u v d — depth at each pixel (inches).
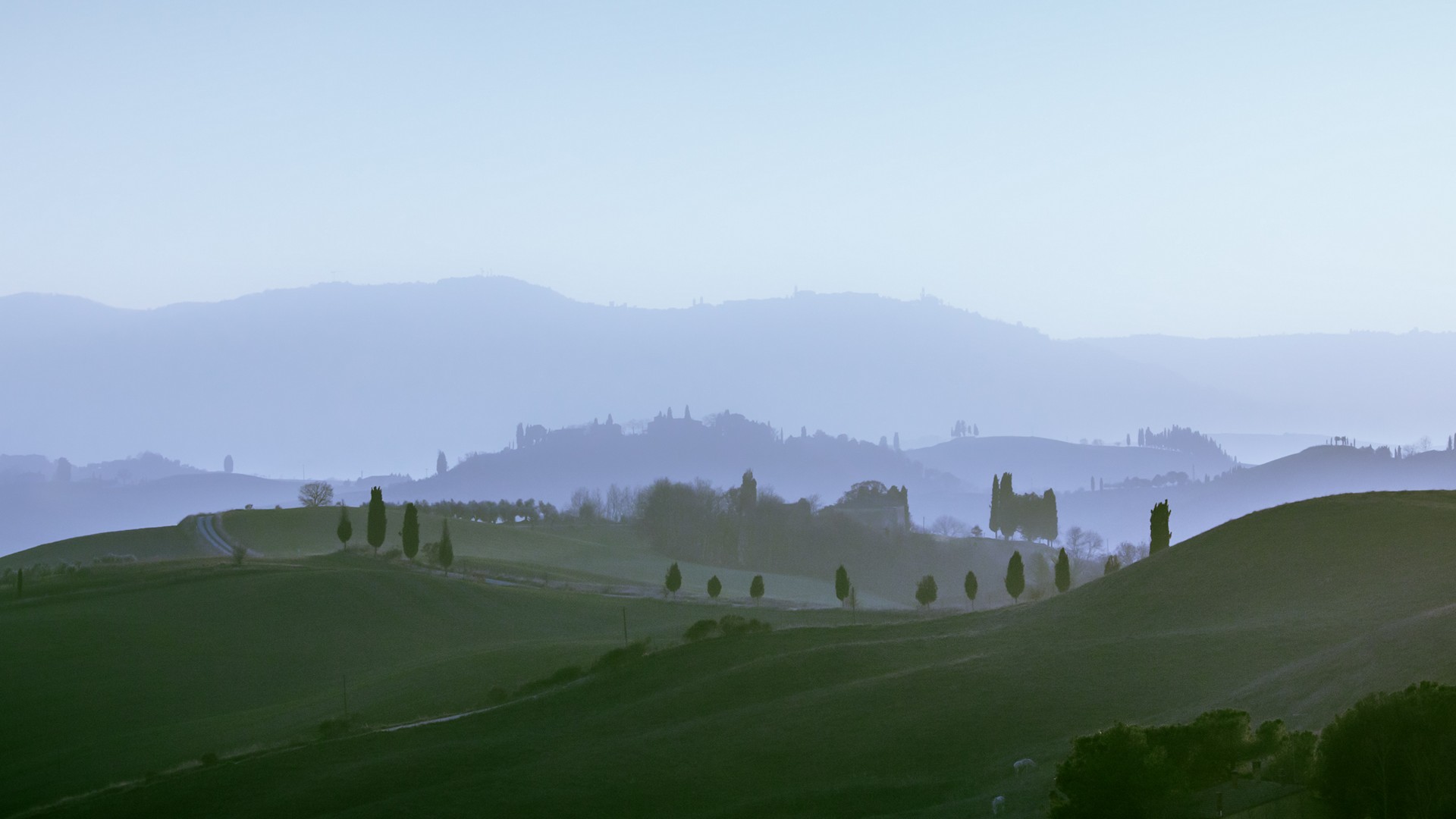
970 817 1480.1
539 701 2440.9
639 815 1679.4
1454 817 1170.6
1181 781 1327.5
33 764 2534.5
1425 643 1752.0
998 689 2068.2
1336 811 1249.4
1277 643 2085.4
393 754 2127.2
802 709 2101.4
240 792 1973.4
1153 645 2226.9
